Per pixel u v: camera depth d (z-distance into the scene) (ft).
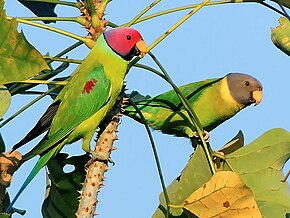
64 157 28.14
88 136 28.45
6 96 23.98
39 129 26.99
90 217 22.90
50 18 25.41
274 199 26.81
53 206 28.30
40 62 21.71
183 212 25.53
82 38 25.63
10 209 26.61
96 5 26.30
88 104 27.89
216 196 23.09
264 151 27.40
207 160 26.58
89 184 23.12
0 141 25.09
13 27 21.27
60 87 30.27
